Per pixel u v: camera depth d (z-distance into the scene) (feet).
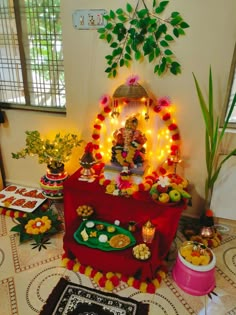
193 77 5.79
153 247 5.27
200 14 5.29
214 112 5.94
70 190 5.90
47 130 7.38
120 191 5.62
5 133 7.88
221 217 6.57
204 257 4.98
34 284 5.12
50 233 6.37
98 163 6.77
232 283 5.25
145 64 5.93
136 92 5.65
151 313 4.62
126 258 5.00
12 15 6.55
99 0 5.69
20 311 4.60
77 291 4.98
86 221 5.94
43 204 7.43
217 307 4.75
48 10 6.26
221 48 5.43
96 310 4.64
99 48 6.08
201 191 6.72
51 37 6.51
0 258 5.73
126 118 6.41
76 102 6.77
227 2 5.09
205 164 6.43
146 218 5.78
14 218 7.06
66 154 6.75
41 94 7.22
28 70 7.04
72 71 6.48
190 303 4.81
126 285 5.14
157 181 5.86
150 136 6.46
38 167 8.04
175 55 5.70
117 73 6.19
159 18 5.50
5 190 8.06
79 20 5.93
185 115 6.15
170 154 6.31
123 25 5.73
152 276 5.14
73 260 5.61
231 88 5.84
